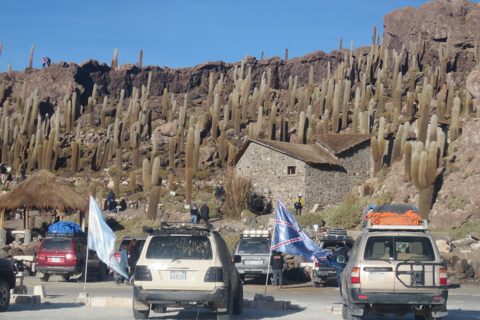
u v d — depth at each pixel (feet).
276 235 49.65
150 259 36.65
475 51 269.03
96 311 43.14
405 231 35.60
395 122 185.88
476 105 139.13
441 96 174.40
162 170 203.72
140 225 123.95
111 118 291.79
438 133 122.72
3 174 197.57
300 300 55.88
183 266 36.27
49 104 290.97
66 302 49.37
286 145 162.91
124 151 240.53
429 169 111.24
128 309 44.88
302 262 83.92
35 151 213.66
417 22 298.15
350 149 165.78
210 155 217.97
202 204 148.97
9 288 42.50
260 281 79.36
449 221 109.40
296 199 144.46
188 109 299.99
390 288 33.71
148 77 314.35
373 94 270.46
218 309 36.76
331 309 45.44
